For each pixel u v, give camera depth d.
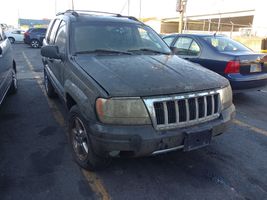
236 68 6.12
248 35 23.69
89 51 4.26
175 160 3.95
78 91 3.49
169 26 44.06
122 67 3.63
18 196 3.17
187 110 3.18
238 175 3.63
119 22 4.89
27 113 5.80
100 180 3.48
